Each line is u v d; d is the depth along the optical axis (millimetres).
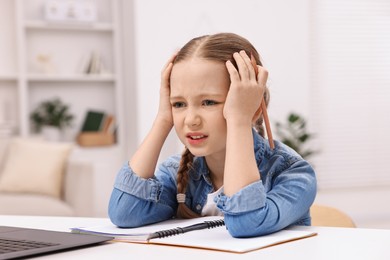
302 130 5773
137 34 5133
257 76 1123
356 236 1037
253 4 5504
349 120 6039
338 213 1549
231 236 1058
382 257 859
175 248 977
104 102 5629
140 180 1248
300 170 1197
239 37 1184
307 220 1266
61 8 5281
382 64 6117
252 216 1036
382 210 5785
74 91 5559
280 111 5691
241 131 1090
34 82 5449
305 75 5738
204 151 1132
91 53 5453
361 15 6023
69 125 5402
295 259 859
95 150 5270
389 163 6188
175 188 1366
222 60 1117
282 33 5629
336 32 5945
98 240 1025
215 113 1115
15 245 990
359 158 6086
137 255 929
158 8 5184
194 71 1110
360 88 6055
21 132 5199
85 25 5363
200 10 5305
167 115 1266
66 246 978
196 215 1321
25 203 4000
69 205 4227
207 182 1316
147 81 5168
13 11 5395
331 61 5945
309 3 5773
